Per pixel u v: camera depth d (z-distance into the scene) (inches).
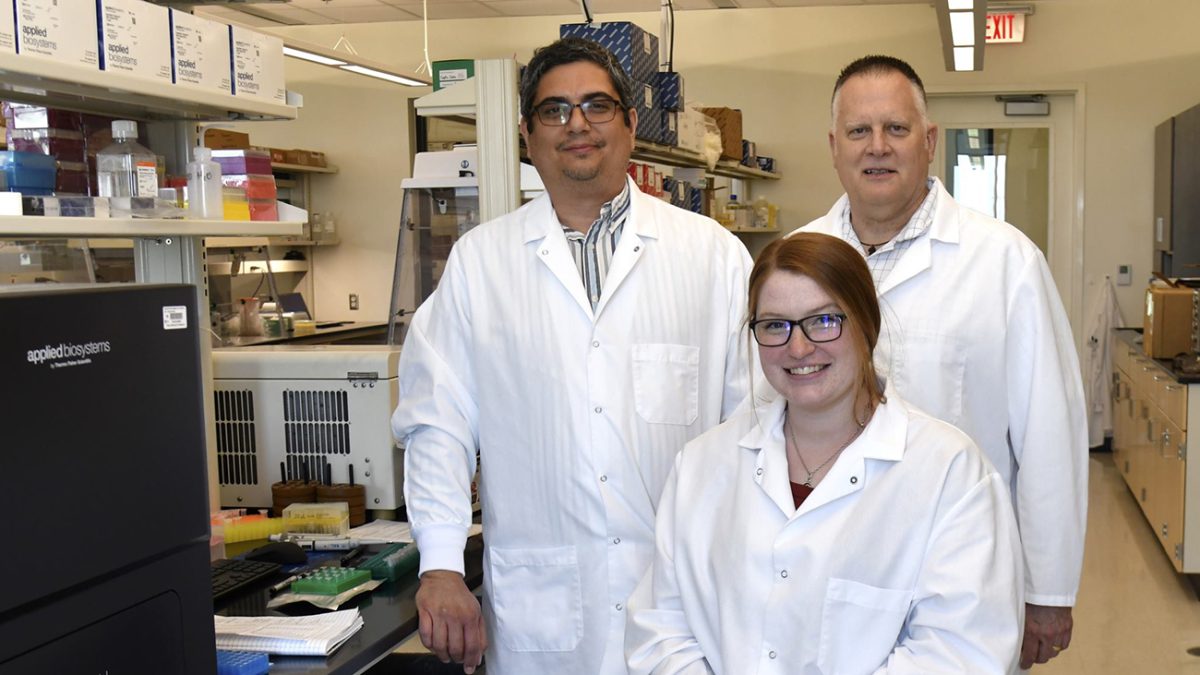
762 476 61.2
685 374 79.2
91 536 45.7
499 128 102.4
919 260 78.2
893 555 57.7
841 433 60.9
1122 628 163.9
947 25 179.8
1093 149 281.7
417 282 170.1
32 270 154.3
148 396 48.9
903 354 78.2
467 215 161.3
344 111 308.5
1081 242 284.2
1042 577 76.4
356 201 310.0
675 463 67.5
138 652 48.7
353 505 97.0
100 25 67.9
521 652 78.4
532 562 78.3
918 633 57.0
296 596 74.1
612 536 76.1
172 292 50.5
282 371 98.6
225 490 101.1
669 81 150.2
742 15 292.8
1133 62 277.3
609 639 76.2
